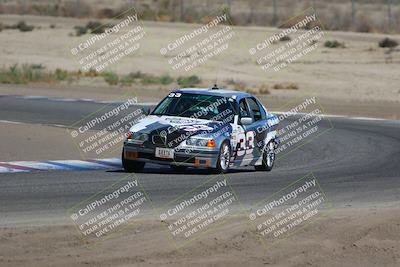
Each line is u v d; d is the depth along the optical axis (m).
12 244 20.38
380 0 188.25
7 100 62.12
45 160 35.62
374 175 34.94
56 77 79.06
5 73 78.56
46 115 53.66
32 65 86.31
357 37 111.94
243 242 21.48
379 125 55.31
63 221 23.19
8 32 109.69
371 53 96.62
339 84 78.62
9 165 33.59
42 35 107.00
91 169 33.41
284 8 160.25
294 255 20.56
